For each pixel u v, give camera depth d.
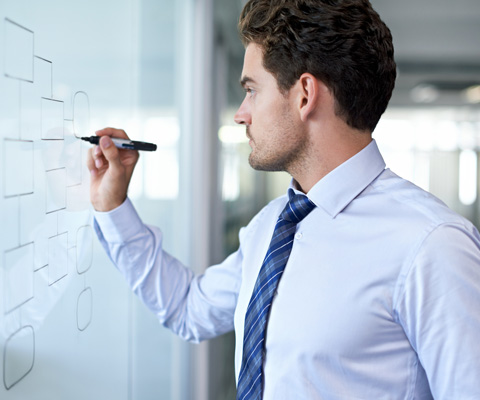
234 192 2.48
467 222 0.73
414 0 3.39
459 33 3.71
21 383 0.66
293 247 0.82
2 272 0.61
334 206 0.80
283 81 0.78
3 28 0.60
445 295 0.68
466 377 0.66
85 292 0.91
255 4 0.81
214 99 1.96
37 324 0.71
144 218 1.31
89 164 0.92
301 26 0.75
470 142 4.61
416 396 0.74
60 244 0.79
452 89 4.53
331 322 0.74
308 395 0.74
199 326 1.03
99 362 0.98
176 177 1.66
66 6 0.79
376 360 0.73
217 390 2.16
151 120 1.35
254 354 0.79
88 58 0.90
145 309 1.32
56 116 0.77
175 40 1.62
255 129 0.83
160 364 1.49
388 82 0.81
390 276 0.72
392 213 0.76
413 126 4.66
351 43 0.75
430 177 4.68
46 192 0.73
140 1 1.23
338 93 0.77
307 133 0.80
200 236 1.92
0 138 0.59
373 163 0.82
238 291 0.99
